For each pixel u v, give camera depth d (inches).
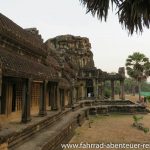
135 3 268.2
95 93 1802.4
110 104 1662.2
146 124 1037.8
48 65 907.4
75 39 2105.1
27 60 628.7
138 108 1551.4
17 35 594.6
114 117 1344.7
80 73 1823.3
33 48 716.7
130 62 2128.4
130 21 293.7
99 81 1873.8
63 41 2092.8
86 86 1846.7
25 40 649.0
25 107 502.6
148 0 264.8
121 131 848.9
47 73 710.5
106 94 2287.2
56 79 797.2
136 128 928.9
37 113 701.9
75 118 853.2
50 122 626.8
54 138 455.2
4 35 518.9
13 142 365.7
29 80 509.0
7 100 539.8
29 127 448.8
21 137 402.3
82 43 2105.1
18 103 610.2
